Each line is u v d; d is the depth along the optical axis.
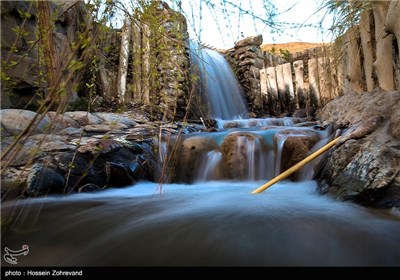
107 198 3.04
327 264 1.52
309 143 3.98
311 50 8.05
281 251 1.65
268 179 4.04
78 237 1.90
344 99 4.62
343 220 2.12
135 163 3.75
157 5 2.33
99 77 5.99
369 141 2.71
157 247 1.74
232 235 1.88
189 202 2.83
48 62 2.39
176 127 5.20
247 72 8.82
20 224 2.15
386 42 3.55
